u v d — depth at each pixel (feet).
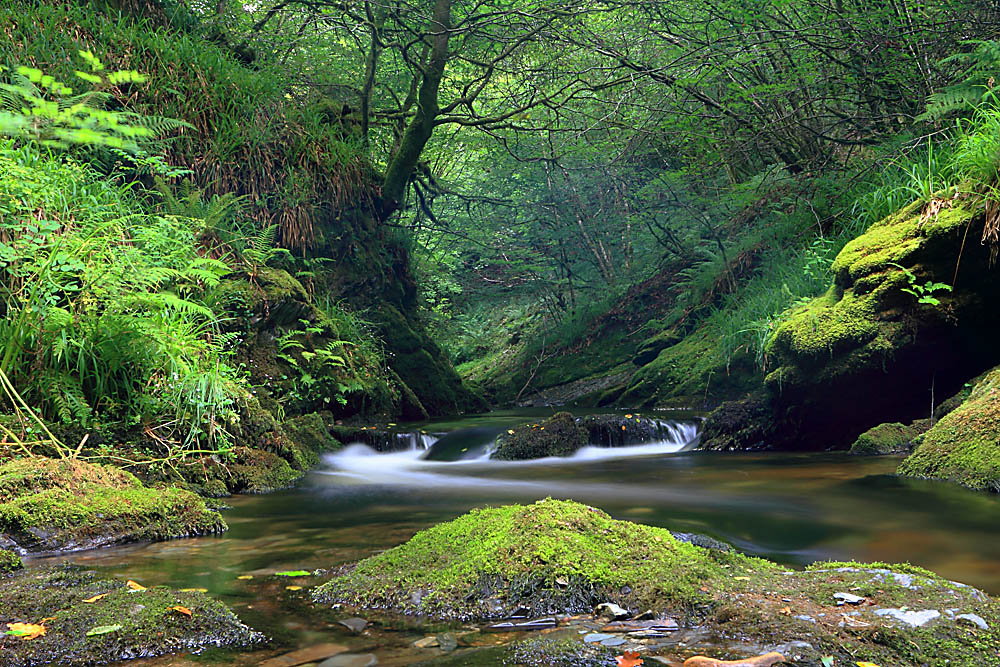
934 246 19.04
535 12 30.30
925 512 12.12
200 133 27.58
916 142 24.44
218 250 24.73
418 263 42.78
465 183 50.93
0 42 22.70
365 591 7.88
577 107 36.96
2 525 10.53
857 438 21.26
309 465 20.02
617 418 24.75
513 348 55.57
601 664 5.93
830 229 29.53
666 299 45.62
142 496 12.06
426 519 12.88
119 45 26.16
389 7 32.60
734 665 5.75
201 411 16.26
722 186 38.17
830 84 29.25
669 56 34.76
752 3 26.99
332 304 32.73
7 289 15.28
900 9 24.72
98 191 19.66
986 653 5.89
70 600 7.53
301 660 6.19
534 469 19.74
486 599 7.41
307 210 31.27
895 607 6.75
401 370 35.37
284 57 36.47
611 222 48.32
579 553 7.97
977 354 19.47
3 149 16.63
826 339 20.38
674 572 7.71
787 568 8.66
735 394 30.48
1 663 6.07
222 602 7.80
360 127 36.96
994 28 23.31
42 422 13.94
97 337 15.69
